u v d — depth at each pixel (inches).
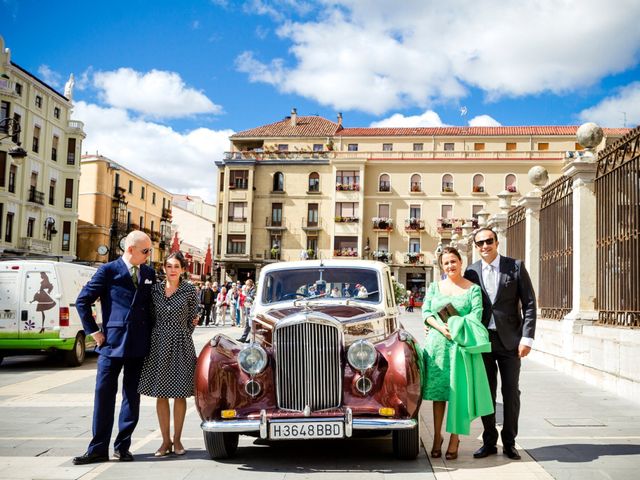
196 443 262.2
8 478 206.7
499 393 368.2
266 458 235.6
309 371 221.3
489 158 2244.1
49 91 1873.8
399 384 218.1
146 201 2694.4
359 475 207.9
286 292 288.0
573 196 456.8
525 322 229.5
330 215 2331.4
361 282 287.3
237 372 230.4
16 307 518.9
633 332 346.0
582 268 443.5
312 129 2529.5
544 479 197.8
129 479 206.1
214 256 2425.0
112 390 233.3
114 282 236.5
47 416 316.2
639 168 343.6
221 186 2447.1
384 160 2301.9
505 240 689.6
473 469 213.3
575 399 344.5
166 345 237.6
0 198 1638.8
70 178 2017.7
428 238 2267.5
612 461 217.6
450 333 223.6
